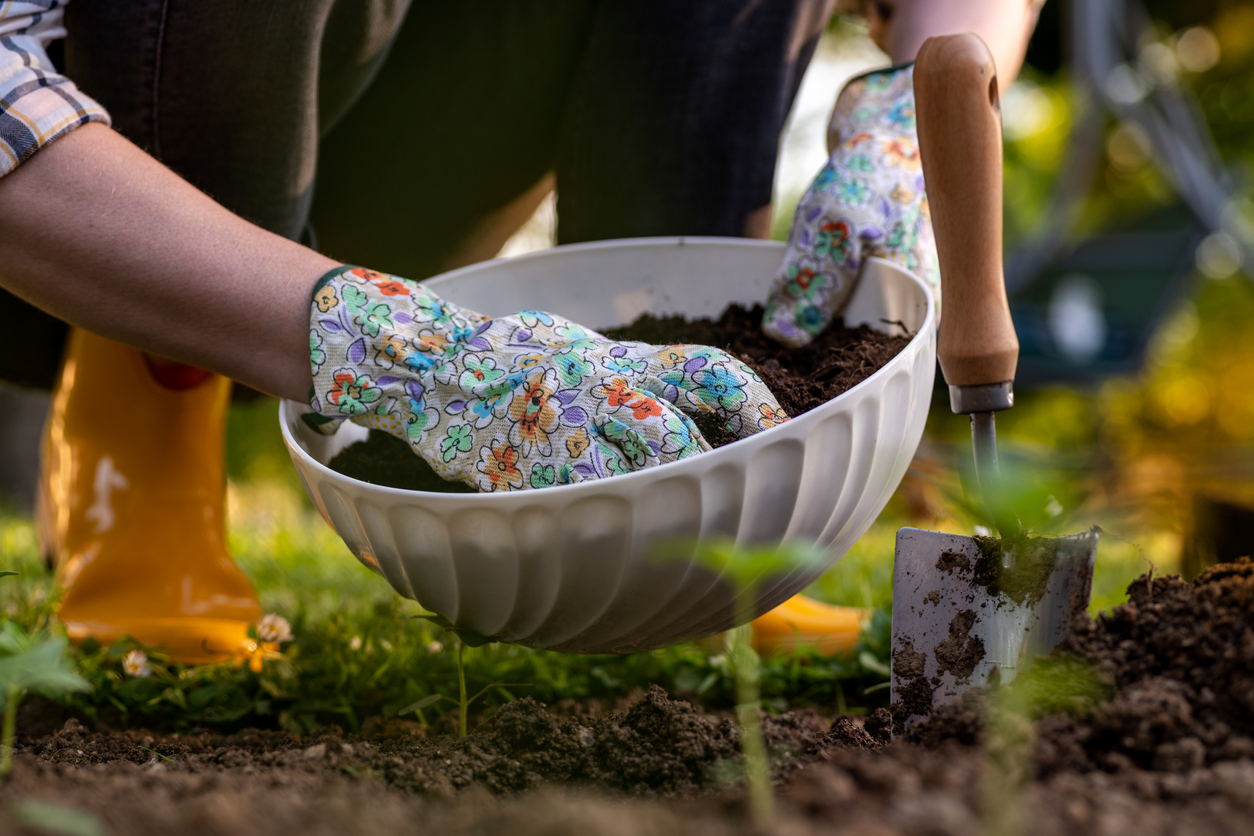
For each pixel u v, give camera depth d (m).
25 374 1.92
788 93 1.78
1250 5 10.21
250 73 1.35
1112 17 4.76
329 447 1.23
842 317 1.33
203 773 0.88
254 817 0.69
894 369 0.96
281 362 1.05
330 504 1.02
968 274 0.97
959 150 0.95
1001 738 0.79
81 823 0.62
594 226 1.79
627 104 1.70
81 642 1.54
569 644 1.04
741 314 1.42
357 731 1.36
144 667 1.43
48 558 2.01
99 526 1.65
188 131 1.39
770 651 1.63
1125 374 5.52
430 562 0.96
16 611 1.71
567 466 0.96
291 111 1.41
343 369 1.02
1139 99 4.93
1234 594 0.89
